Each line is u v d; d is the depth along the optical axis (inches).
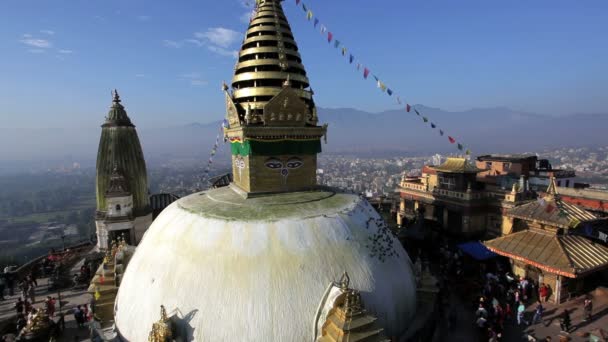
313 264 617.3
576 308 865.5
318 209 723.4
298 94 833.5
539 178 1823.3
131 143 1525.6
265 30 849.5
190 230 679.1
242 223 653.9
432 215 1653.5
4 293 1186.0
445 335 814.5
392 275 703.1
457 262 1179.9
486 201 1471.5
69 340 853.2
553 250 877.8
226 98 863.1
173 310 601.0
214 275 602.2
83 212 7711.6
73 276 1291.8
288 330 568.1
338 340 530.6
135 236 1505.9
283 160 816.3
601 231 1024.2
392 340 652.7
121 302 709.3
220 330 567.2
